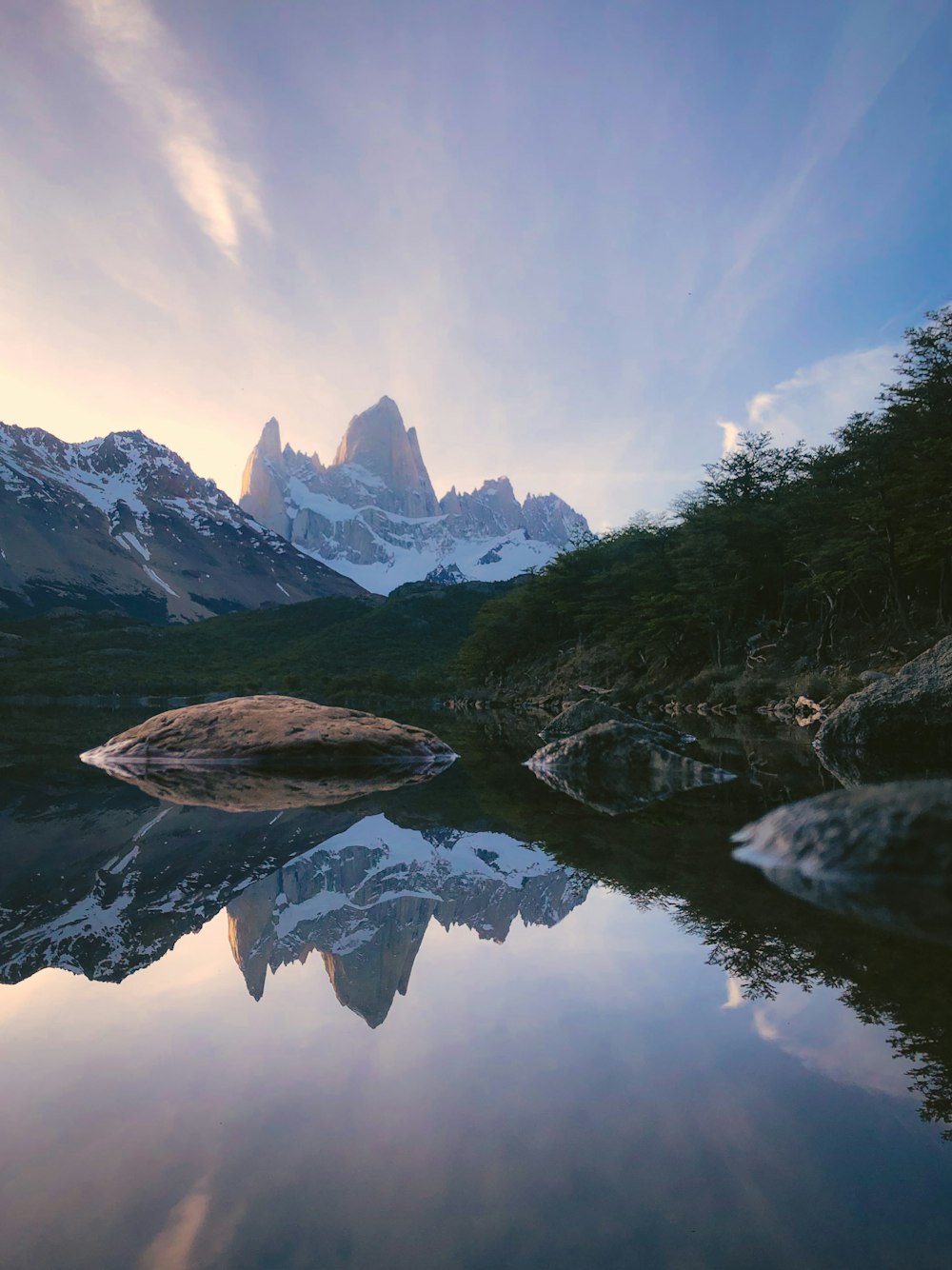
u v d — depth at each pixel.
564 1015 2.01
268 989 2.28
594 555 50.59
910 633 25.11
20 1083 1.74
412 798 6.45
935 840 2.57
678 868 3.48
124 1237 1.20
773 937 2.39
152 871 3.87
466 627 110.88
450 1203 1.26
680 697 29.64
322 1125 1.53
